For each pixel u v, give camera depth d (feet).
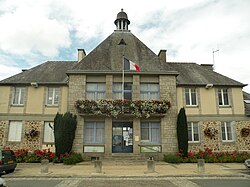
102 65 55.67
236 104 56.18
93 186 27.71
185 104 55.26
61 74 59.47
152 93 54.24
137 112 49.65
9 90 54.90
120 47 61.00
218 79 59.21
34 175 33.99
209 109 55.36
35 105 54.13
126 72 53.06
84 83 52.95
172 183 29.53
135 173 35.81
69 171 37.50
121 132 52.65
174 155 48.85
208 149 51.93
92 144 50.60
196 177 33.88
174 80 53.98
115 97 53.42
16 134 53.11
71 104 51.78
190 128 54.54
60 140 46.93
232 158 48.98
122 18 67.97
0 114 53.52
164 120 51.55
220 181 30.91
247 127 55.06
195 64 67.26
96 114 50.14
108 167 41.88
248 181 30.89
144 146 50.60
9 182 30.22
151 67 55.62
